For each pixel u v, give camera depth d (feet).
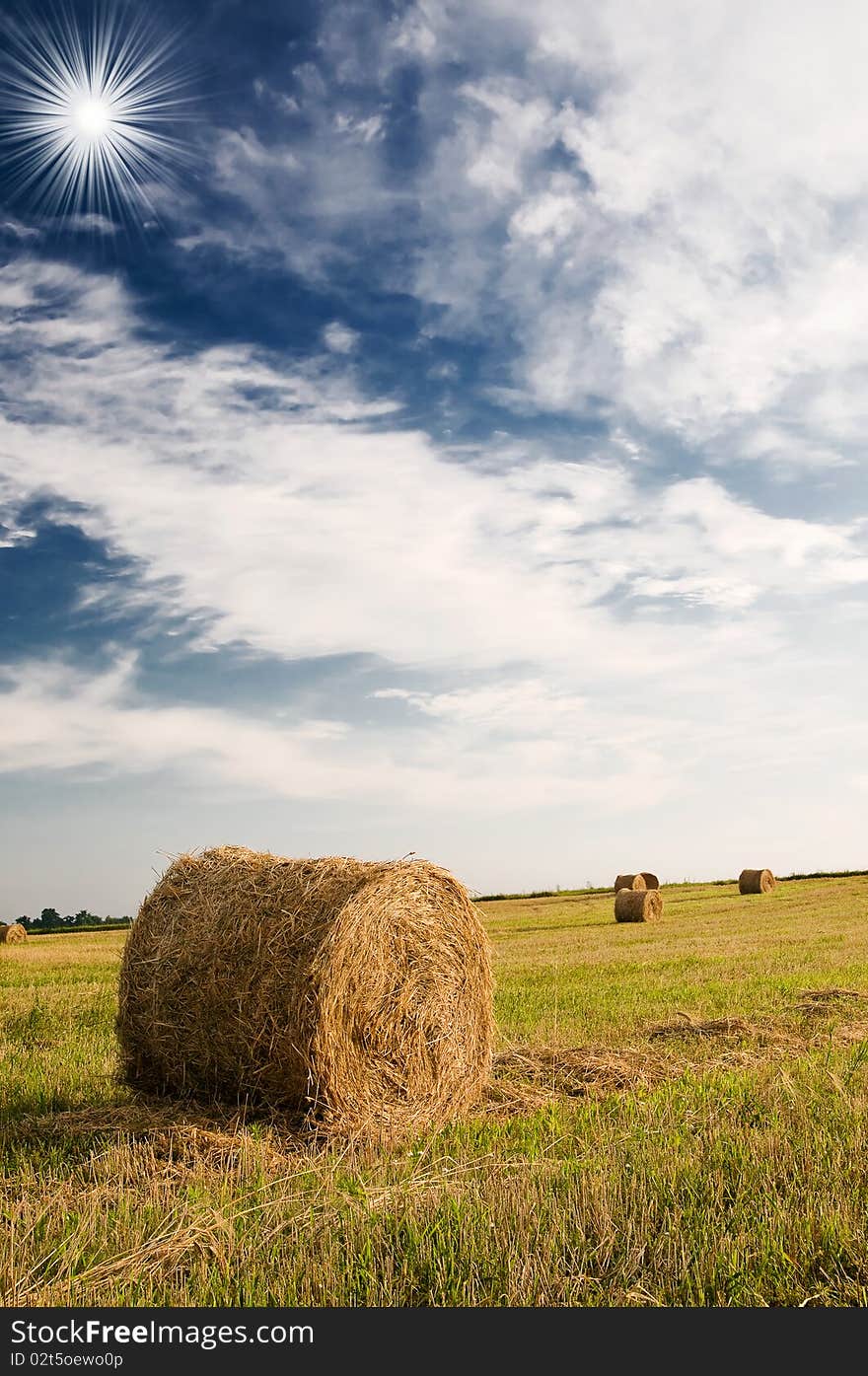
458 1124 27.58
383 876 28.48
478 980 31.42
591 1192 18.90
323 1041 26.30
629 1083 30.68
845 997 45.47
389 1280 15.67
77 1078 31.76
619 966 62.49
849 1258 16.40
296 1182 21.12
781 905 128.06
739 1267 15.97
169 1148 24.06
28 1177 21.54
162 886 30.63
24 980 64.03
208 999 27.99
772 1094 26.89
